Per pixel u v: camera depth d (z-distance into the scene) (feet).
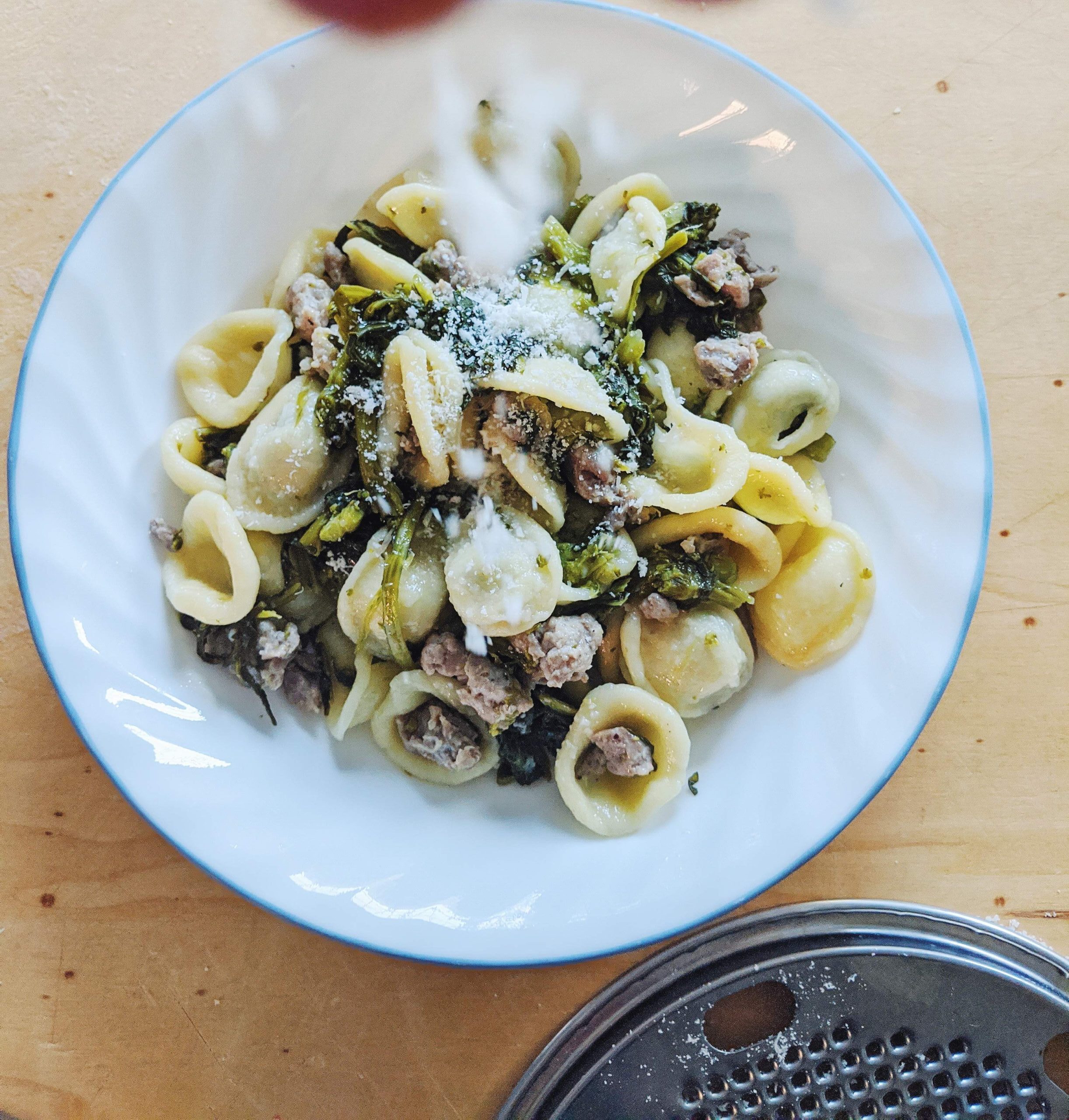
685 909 1.17
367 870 1.20
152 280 1.19
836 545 1.24
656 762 1.24
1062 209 1.31
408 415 1.19
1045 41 1.32
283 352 1.24
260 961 1.26
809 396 1.24
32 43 1.28
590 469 1.19
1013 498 1.31
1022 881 1.29
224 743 1.20
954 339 1.20
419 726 1.24
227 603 1.19
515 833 1.23
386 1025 1.26
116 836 1.26
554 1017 1.26
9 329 1.27
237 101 1.18
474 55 1.21
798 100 1.20
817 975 1.27
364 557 1.20
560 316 1.21
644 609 1.23
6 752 1.26
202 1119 1.25
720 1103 1.26
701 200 1.26
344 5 1.20
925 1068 1.27
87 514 1.17
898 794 1.29
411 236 1.26
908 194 1.31
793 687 1.25
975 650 1.31
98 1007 1.25
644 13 1.20
